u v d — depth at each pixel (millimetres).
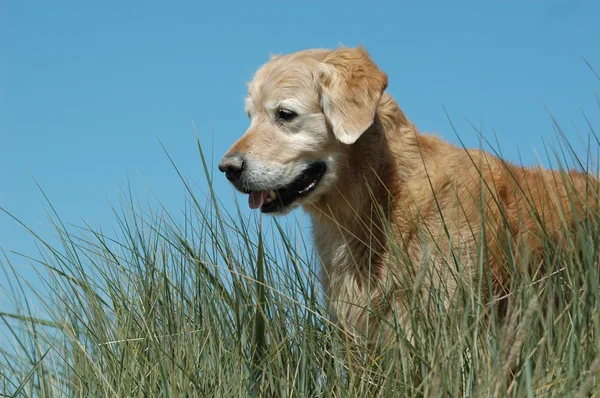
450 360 2062
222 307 2270
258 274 2242
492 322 2061
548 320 2053
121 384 2232
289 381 2197
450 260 2318
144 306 2303
